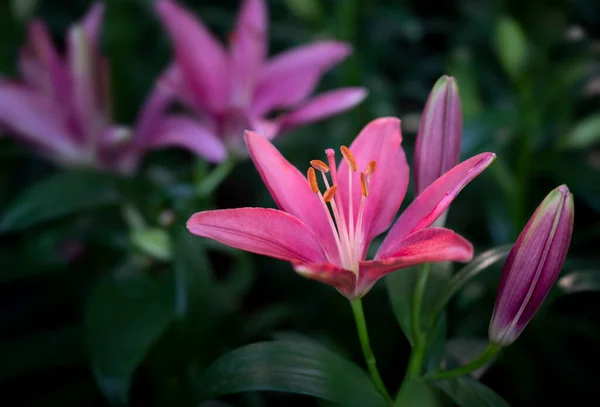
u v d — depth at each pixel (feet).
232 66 2.52
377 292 2.76
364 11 3.04
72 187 2.39
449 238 1.61
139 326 2.22
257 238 1.72
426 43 3.65
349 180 1.83
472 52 3.24
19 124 2.52
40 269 2.66
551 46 2.74
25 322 2.80
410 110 3.42
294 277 2.96
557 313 2.55
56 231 2.67
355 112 2.90
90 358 2.18
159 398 2.48
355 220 1.87
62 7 3.61
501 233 2.67
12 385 2.65
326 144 3.00
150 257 2.56
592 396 2.50
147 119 2.56
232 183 3.40
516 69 2.63
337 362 1.89
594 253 2.60
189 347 2.28
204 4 3.78
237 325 2.63
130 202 2.46
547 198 1.71
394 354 2.71
